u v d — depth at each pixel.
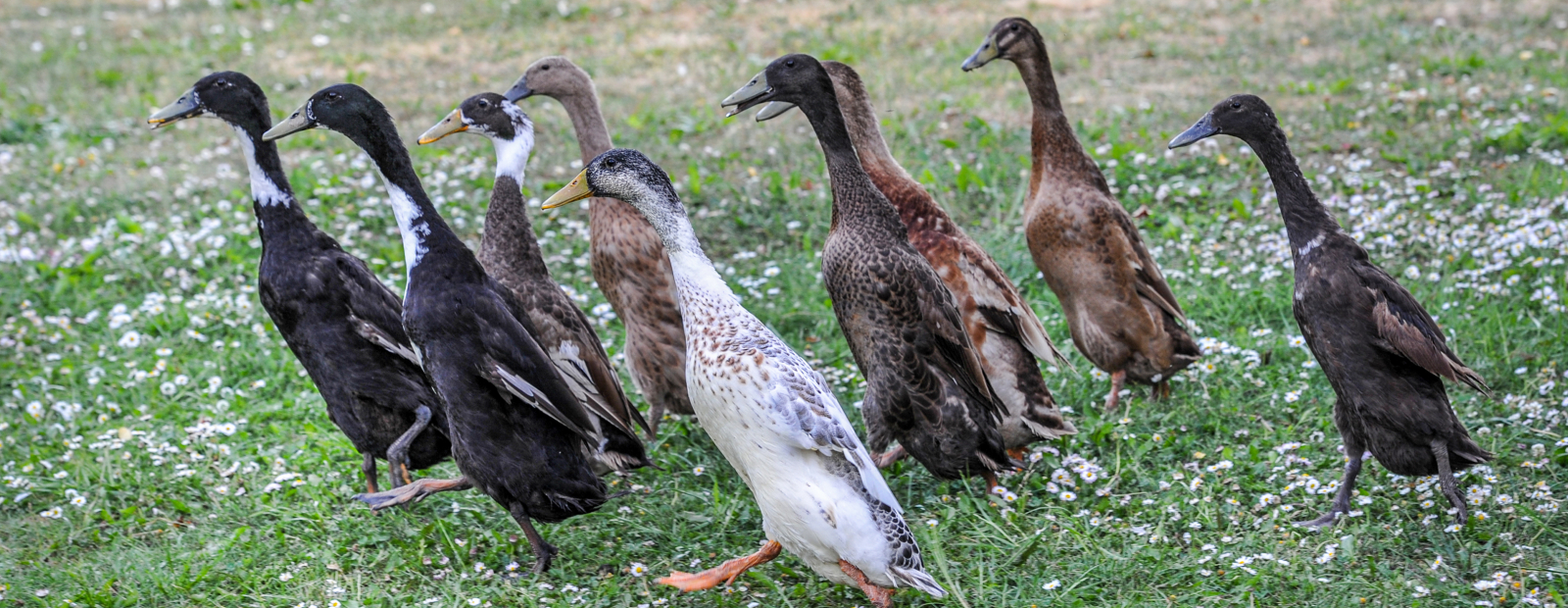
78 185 8.74
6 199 8.55
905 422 4.86
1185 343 5.66
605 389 5.20
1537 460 4.89
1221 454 5.14
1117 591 4.26
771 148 8.74
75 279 7.25
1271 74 9.88
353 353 4.79
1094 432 5.33
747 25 12.47
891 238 4.82
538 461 4.44
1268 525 4.56
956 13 12.45
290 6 13.88
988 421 4.95
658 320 5.47
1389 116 8.62
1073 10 12.30
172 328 6.70
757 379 3.92
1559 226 6.64
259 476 5.25
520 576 4.51
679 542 4.71
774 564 4.52
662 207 4.21
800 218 7.86
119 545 4.76
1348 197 7.55
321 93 4.46
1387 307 4.32
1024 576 4.37
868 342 4.87
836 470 4.00
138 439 5.56
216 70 11.54
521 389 4.32
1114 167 8.14
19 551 4.74
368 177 8.44
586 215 8.08
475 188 8.42
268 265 4.81
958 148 8.72
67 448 5.52
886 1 12.98
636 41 12.05
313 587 4.44
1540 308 6.12
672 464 5.37
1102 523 4.70
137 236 7.67
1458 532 4.42
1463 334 5.84
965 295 5.18
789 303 6.83
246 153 4.81
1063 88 9.91
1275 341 6.04
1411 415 4.39
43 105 10.56
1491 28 10.66
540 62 6.12
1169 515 4.73
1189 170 8.11
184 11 13.89
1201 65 10.24
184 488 5.20
